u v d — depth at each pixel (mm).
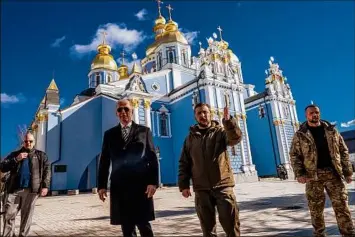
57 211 12078
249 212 8562
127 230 3854
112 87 32906
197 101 30094
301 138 4711
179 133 31297
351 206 8375
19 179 5820
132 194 3908
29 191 5844
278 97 36875
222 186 3811
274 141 35406
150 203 3963
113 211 3928
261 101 37500
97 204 14375
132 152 4055
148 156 4102
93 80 45094
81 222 8633
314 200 4598
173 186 28906
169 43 39562
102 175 4195
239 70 47781
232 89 31344
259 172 36031
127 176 3959
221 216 3689
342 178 4438
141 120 27734
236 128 3668
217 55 32062
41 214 11242
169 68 36531
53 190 27062
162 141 30984
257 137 37281
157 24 45906
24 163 5914
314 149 4559
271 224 6586
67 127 29578
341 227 4383
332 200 4469
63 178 27906
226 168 3918
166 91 34938
